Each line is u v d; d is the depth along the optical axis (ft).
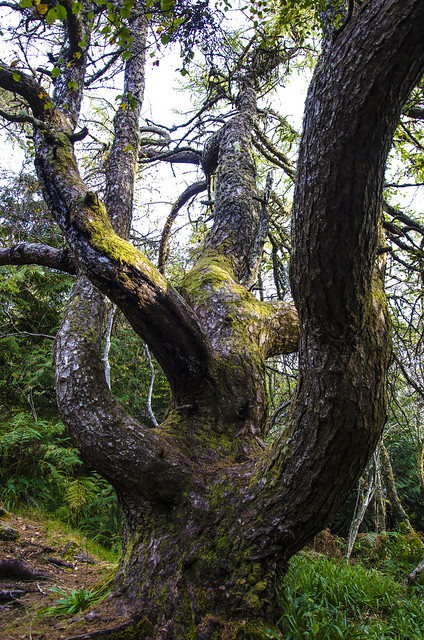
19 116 8.85
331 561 14.28
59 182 8.82
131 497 8.89
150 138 21.62
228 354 10.89
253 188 15.84
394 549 23.15
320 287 6.48
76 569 13.30
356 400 7.09
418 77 5.44
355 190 5.75
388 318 7.63
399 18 5.05
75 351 9.09
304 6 10.03
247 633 7.20
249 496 8.31
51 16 6.77
